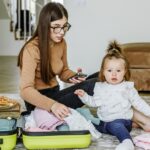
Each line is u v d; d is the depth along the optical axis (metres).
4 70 5.41
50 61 2.10
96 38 4.27
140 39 4.27
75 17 4.23
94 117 2.30
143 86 3.61
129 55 3.59
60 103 2.11
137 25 4.24
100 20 4.23
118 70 2.16
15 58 7.39
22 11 6.79
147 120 2.23
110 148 1.94
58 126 1.99
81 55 4.30
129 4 4.20
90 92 2.25
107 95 2.16
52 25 2.02
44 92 2.18
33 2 6.89
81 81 2.29
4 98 2.31
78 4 4.20
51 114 2.00
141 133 2.21
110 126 2.09
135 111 2.24
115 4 4.20
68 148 1.91
